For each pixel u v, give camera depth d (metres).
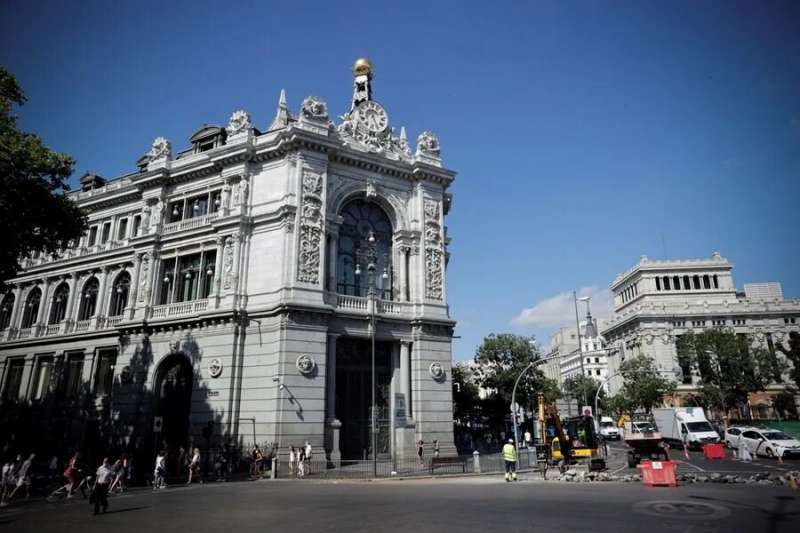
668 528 12.24
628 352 92.50
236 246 37.00
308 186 36.75
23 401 46.72
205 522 14.62
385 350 38.78
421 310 39.34
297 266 34.88
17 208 26.23
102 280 45.81
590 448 32.75
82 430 41.72
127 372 39.19
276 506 17.42
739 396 64.75
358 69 49.72
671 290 96.25
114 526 14.49
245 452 32.88
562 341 156.00
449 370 39.44
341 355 36.72
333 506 17.00
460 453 49.28
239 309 35.44
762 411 77.50
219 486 26.28
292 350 33.19
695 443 42.31
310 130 37.69
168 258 41.22
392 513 15.16
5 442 44.62
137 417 37.75
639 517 13.74
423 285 40.03
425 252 41.00
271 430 32.31
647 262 98.00
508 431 63.53
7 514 17.72
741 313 84.62
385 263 41.00
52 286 49.75
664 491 19.06
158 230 41.75
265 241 36.88
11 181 25.80
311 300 34.66
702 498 16.89
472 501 17.45
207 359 35.69
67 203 29.31
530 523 13.09
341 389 36.22
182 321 37.12
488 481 26.14
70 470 23.86
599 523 12.98
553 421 33.62
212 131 41.84
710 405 68.81
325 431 33.56
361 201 40.78
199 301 37.53
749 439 36.78
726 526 12.38
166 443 35.25
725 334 65.56
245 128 40.34
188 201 42.16
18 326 50.62
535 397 58.28
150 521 15.18
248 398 34.00
